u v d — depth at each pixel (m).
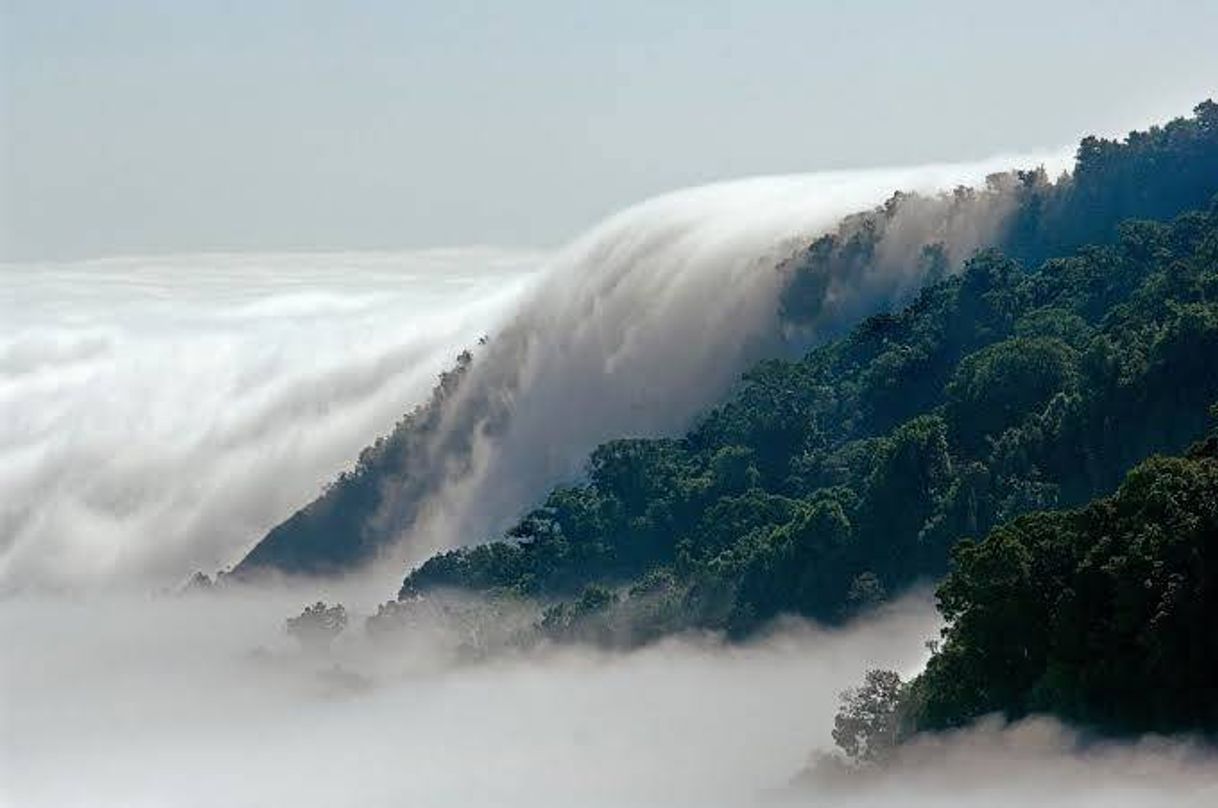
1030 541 169.88
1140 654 156.25
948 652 175.75
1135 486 166.00
